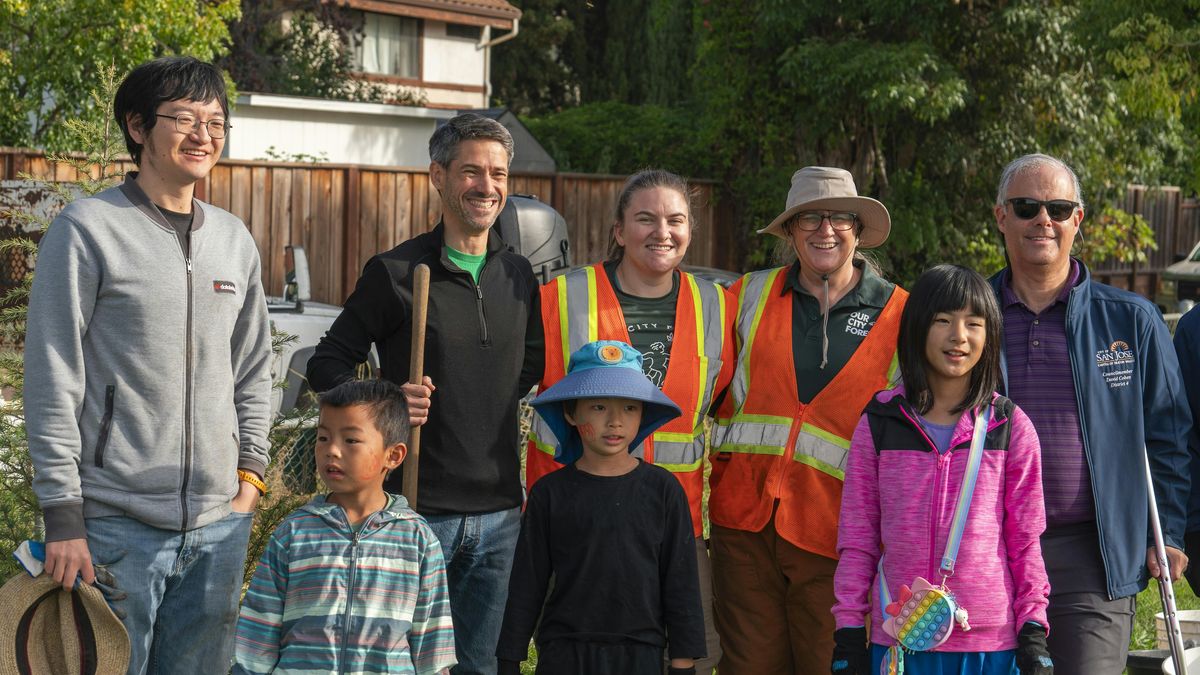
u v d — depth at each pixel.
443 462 3.95
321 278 14.35
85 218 3.35
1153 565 3.92
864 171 16.67
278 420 5.25
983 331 3.50
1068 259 4.04
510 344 4.06
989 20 15.62
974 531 3.45
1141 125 16.48
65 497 3.27
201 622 3.62
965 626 3.34
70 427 3.30
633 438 3.91
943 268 3.57
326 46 22.45
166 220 3.48
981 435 3.51
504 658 3.71
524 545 3.75
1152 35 12.62
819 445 4.17
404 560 3.44
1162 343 3.97
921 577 3.43
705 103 19.02
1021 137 16.12
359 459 3.38
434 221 15.24
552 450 4.20
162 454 3.43
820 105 15.95
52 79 13.48
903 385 3.65
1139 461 3.88
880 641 3.51
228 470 3.60
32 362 3.29
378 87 23.52
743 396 4.32
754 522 4.21
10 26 13.48
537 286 4.29
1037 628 3.39
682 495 3.81
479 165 3.96
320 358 4.02
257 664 3.36
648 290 4.29
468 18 25.69
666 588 3.77
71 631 3.37
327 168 14.24
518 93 34.44
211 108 3.50
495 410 4.03
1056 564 3.86
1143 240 17.45
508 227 8.77
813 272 4.29
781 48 16.83
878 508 3.62
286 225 14.01
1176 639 3.85
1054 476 3.87
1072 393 3.91
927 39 15.57
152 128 3.44
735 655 4.31
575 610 3.70
